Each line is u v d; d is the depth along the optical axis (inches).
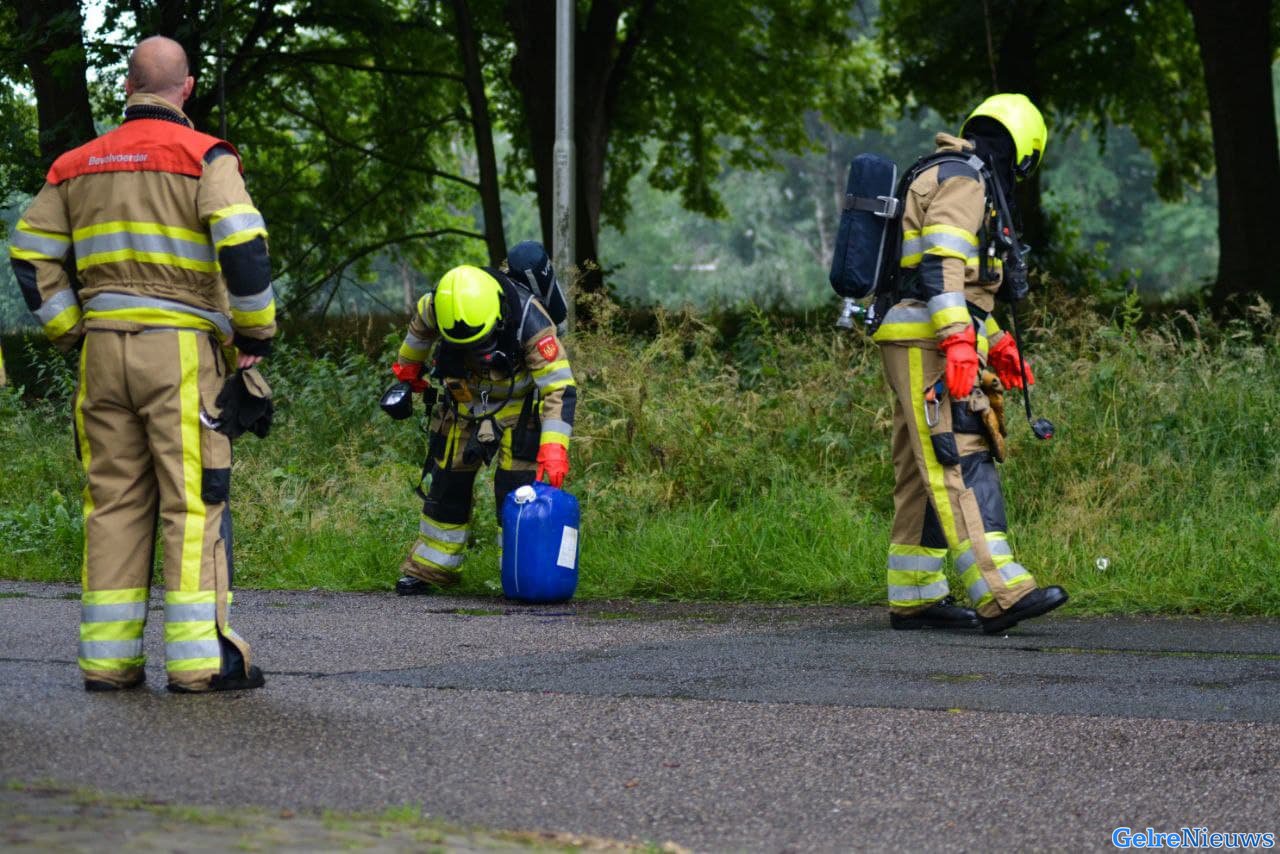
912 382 595.2
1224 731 416.5
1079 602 684.7
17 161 1843.0
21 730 388.5
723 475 900.6
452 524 760.3
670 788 358.9
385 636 592.7
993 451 600.4
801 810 342.6
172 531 449.1
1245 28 1875.0
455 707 443.8
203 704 433.7
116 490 456.8
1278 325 1025.5
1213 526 764.6
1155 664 526.6
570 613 683.4
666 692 473.4
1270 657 542.0
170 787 335.9
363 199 2559.1
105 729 393.7
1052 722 428.5
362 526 877.2
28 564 850.8
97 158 453.7
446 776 361.7
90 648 452.1
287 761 367.9
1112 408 893.2
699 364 1026.1
